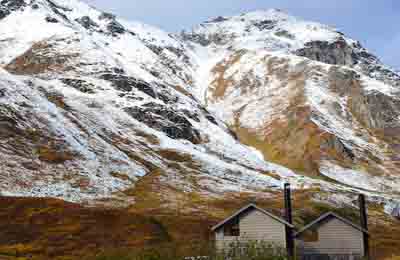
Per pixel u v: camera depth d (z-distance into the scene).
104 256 36.62
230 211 102.88
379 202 146.25
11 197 80.56
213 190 125.12
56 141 120.25
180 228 82.12
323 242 53.25
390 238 96.19
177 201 107.00
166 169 136.88
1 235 65.94
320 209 115.50
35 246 62.28
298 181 161.12
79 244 65.25
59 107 148.50
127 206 97.81
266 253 32.91
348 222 53.41
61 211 76.69
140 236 71.12
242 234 51.16
